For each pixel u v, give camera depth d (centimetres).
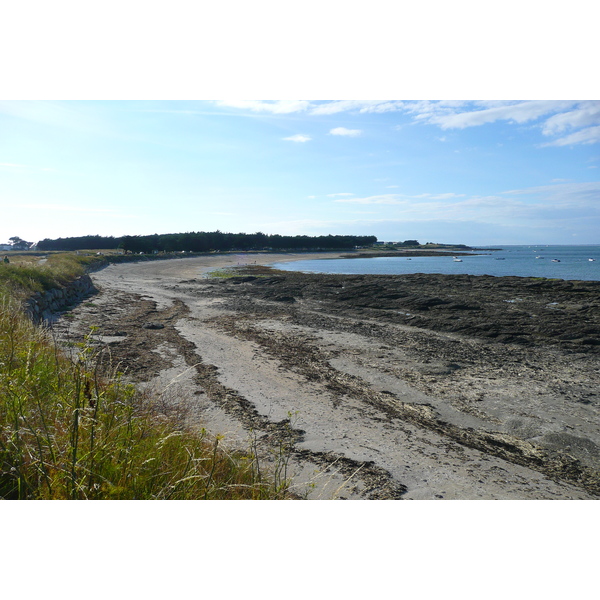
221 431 642
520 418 765
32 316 1246
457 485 528
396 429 706
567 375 1013
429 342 1338
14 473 300
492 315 1702
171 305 2055
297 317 1788
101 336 1264
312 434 667
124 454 342
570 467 601
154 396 683
